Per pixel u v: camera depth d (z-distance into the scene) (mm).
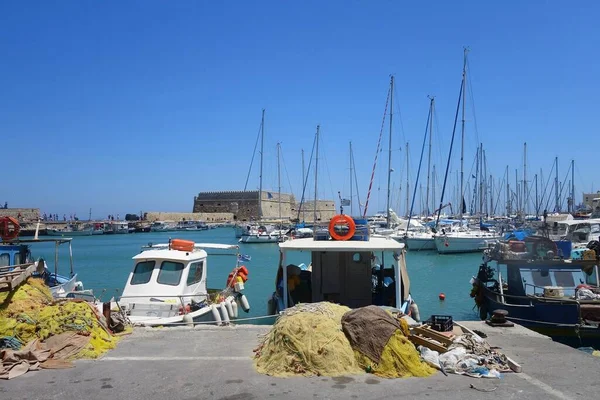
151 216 133625
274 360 7992
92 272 40469
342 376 7633
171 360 8453
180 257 15695
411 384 7324
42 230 93500
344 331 8484
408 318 10609
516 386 7273
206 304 15602
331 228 14992
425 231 52969
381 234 53594
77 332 8977
